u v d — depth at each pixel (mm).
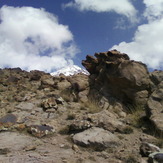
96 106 14523
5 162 6969
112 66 15320
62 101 15148
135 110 13664
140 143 9219
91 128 9984
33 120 11875
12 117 12055
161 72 14352
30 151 8102
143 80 14141
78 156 7852
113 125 10406
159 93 12008
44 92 19203
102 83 16219
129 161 7508
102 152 8297
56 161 7227
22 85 22250
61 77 21672
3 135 9711
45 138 9617
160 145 8883
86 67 18375
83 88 16781
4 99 16781
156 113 11070
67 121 11820
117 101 14633
